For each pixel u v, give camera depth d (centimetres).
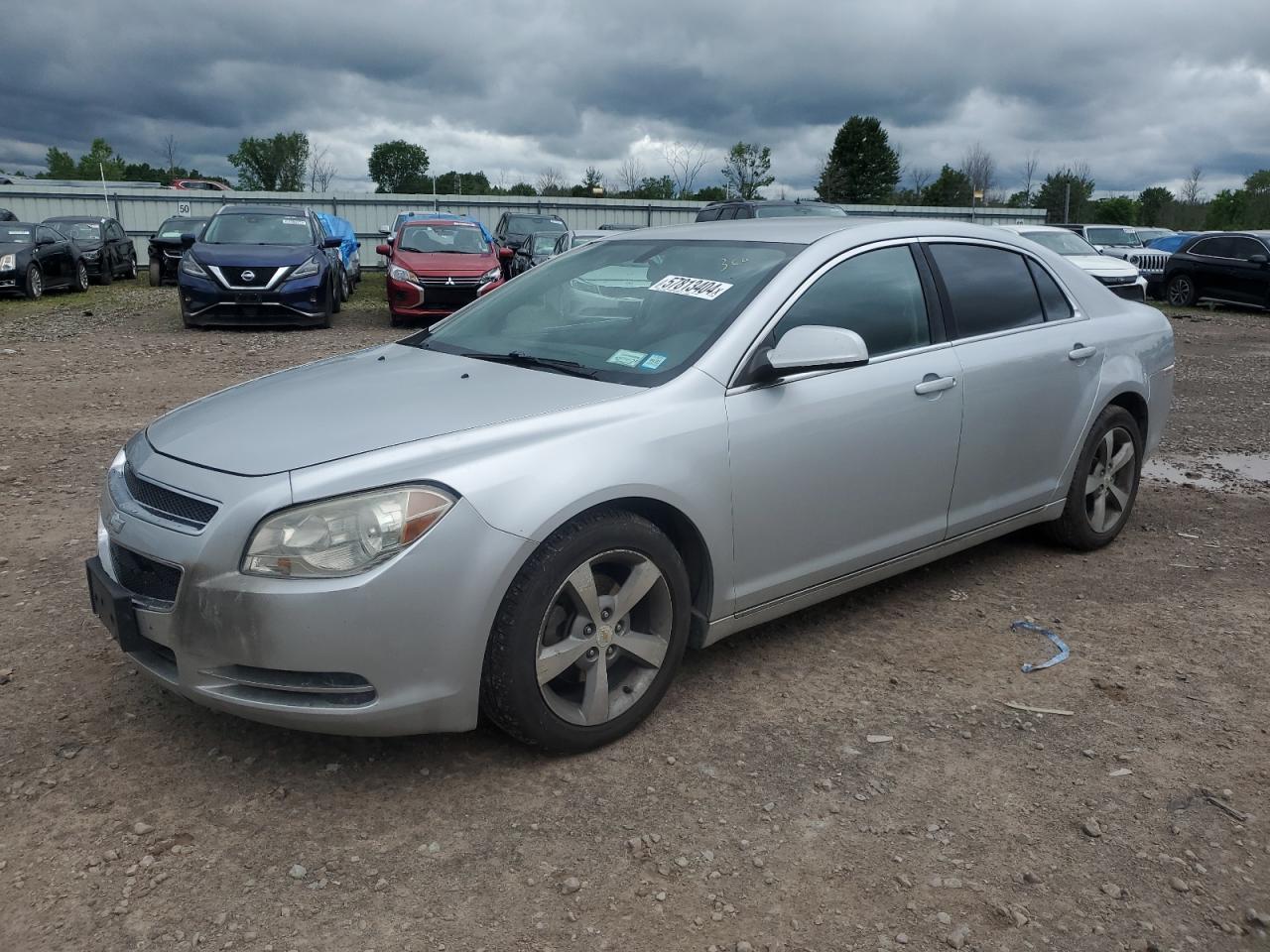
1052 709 332
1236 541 510
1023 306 435
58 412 794
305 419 299
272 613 256
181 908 234
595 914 234
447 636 267
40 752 297
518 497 272
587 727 297
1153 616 411
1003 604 422
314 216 1538
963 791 285
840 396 347
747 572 333
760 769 295
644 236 422
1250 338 1522
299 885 243
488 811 273
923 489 383
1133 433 483
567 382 321
